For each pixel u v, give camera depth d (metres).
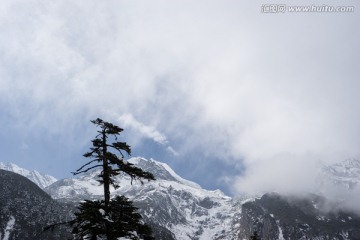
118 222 20.34
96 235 20.11
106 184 20.64
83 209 19.81
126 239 20.25
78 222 19.73
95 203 20.31
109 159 20.73
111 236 19.75
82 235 19.75
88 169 20.48
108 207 20.28
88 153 20.75
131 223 20.73
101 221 19.62
